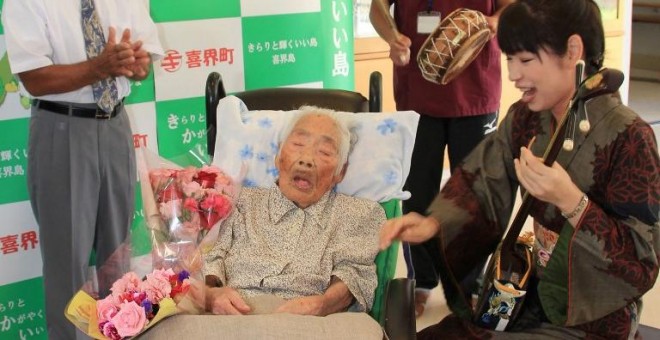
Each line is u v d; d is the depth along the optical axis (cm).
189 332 173
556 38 171
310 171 212
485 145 203
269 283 204
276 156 224
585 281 175
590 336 180
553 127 188
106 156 258
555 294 181
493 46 307
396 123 229
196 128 316
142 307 168
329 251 209
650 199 169
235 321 176
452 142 318
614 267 170
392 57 306
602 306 175
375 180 224
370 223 216
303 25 335
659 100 718
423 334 195
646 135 172
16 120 273
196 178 208
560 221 182
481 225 197
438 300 337
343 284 202
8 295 283
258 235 213
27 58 238
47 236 258
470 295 203
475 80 309
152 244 196
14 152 275
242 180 226
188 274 185
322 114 220
